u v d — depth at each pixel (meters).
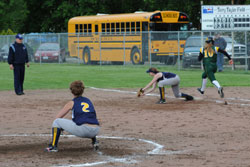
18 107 24.89
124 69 53.66
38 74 47.84
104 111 23.03
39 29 107.00
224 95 29.30
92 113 13.87
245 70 48.81
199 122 19.52
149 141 15.60
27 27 107.62
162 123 19.41
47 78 43.25
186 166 12.03
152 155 13.44
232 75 44.47
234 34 51.56
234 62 49.47
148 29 56.19
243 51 49.50
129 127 18.55
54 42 67.56
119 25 59.94
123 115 21.72
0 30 102.12
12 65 30.73
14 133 17.56
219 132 17.14
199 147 14.50
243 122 19.41
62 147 14.77
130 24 58.41
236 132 17.09
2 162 12.73
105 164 12.41
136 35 57.22
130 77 43.16
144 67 56.16
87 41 64.00
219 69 49.25
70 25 68.00
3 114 22.44
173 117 20.94
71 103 13.82
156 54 55.72
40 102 26.94
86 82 38.91
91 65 62.56
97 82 38.81
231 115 21.31
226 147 14.41
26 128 18.69
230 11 55.28
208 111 22.64
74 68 56.44
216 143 15.10
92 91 32.41
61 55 66.75
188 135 16.64
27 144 15.37
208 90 32.25
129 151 14.05
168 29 56.69
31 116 21.80
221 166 11.97
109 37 60.75
